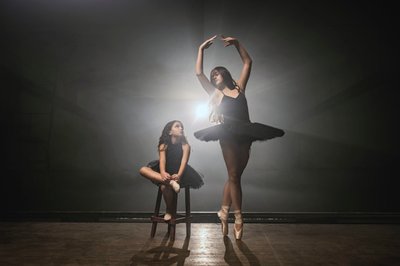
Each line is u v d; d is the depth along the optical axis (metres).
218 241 2.78
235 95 2.84
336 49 5.08
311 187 4.80
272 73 5.16
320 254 2.44
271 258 2.35
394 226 3.33
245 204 4.07
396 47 5.00
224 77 2.85
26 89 5.23
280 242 2.75
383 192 4.55
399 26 4.94
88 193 4.61
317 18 5.03
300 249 2.56
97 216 3.58
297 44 5.09
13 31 5.19
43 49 5.22
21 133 5.21
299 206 3.99
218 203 4.20
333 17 5.02
